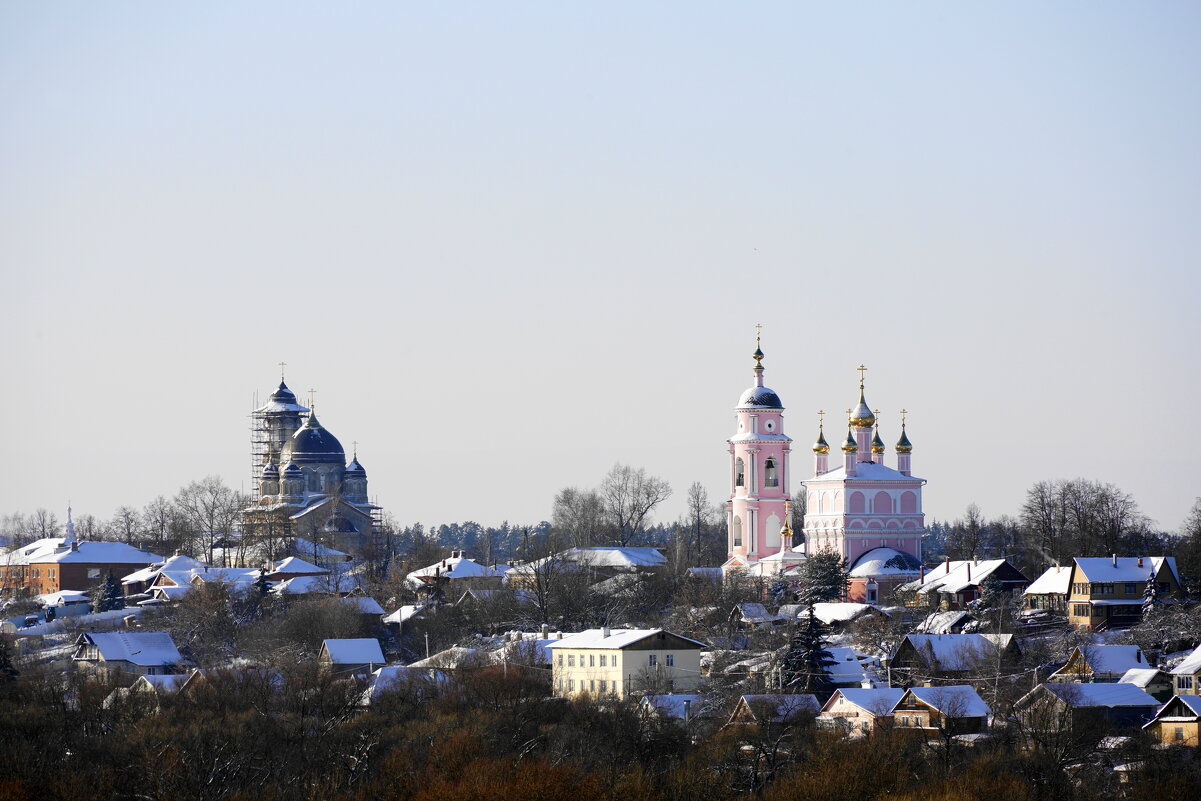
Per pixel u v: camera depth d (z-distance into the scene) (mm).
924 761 150875
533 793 134875
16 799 137250
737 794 143500
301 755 152875
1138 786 141250
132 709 177000
